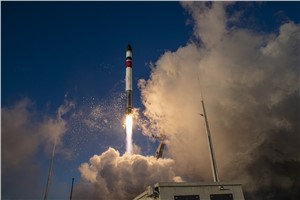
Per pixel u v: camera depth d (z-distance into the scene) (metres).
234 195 25.06
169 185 23.88
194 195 24.05
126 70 60.28
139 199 28.75
